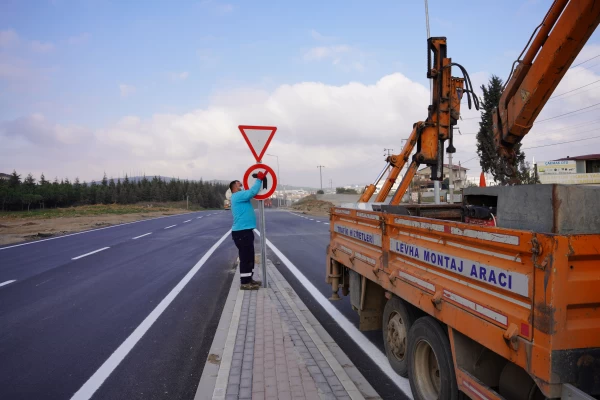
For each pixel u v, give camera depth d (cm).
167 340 565
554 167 3347
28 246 1600
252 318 605
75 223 2961
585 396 200
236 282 867
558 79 372
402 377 449
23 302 766
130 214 4684
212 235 2053
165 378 450
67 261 1226
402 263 401
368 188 679
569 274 213
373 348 533
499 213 318
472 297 281
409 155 649
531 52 393
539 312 218
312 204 7144
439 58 603
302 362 448
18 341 564
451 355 319
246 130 780
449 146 604
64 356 511
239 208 786
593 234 215
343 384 398
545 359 213
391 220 411
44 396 411
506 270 245
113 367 478
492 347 258
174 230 2377
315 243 1653
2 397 409
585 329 215
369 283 512
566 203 257
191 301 767
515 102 414
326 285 887
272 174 801
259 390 386
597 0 313
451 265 309
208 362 458
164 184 10650
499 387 282
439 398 332
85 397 409
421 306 353
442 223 316
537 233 219
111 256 1328
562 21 346
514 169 455
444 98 597
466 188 429
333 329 607
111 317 671
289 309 658
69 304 750
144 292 838
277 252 1391
